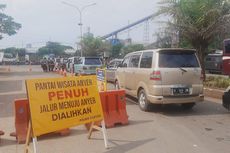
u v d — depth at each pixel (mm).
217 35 19266
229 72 23797
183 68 10602
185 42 20156
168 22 19656
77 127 8961
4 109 12023
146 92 11000
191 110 11531
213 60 35125
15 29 54125
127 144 7430
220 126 9117
